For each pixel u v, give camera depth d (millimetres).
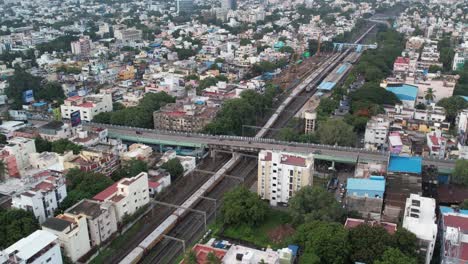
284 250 190000
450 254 182625
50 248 190750
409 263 177875
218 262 178000
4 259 176250
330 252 196375
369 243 197125
